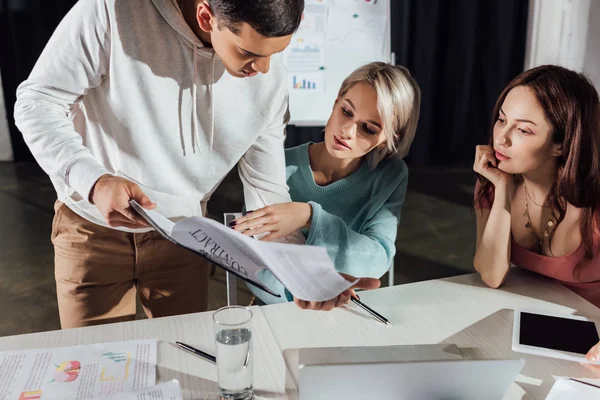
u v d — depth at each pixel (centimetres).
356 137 144
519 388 95
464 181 422
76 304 134
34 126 106
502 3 430
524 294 126
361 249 139
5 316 237
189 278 141
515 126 124
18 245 304
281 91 129
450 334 110
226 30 95
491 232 129
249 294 259
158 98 117
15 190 390
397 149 152
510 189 131
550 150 123
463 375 82
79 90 111
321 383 81
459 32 440
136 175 123
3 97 438
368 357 95
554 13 381
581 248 126
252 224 125
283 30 93
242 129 127
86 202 123
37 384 92
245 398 89
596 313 119
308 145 160
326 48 278
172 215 130
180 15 110
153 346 103
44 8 421
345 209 156
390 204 154
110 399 88
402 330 111
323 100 282
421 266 288
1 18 424
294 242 140
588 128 119
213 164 130
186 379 95
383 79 140
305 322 113
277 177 137
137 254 133
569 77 120
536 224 132
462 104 454
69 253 130
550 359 103
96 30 107
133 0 108
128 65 112
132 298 142
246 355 88
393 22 438
